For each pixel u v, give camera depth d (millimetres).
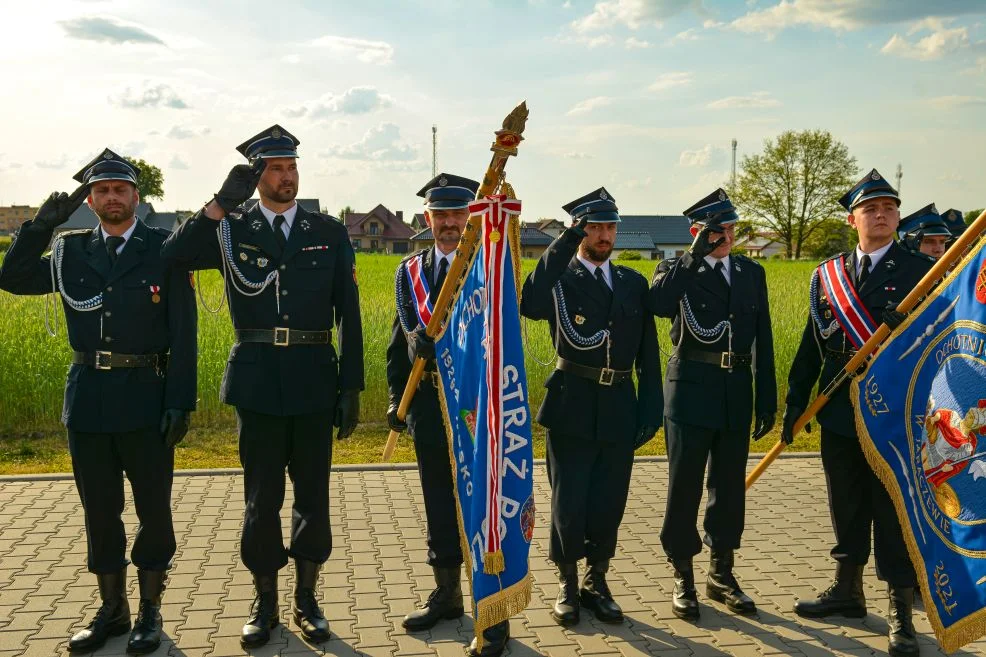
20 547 5668
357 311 4668
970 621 3945
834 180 63750
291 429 4621
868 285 4766
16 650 4301
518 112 3709
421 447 4742
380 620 4727
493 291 3891
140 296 4383
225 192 4090
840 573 4871
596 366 4809
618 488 4871
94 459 4371
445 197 4754
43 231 4289
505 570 3908
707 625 4734
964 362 4105
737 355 4969
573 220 4926
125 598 4539
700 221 5070
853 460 4816
